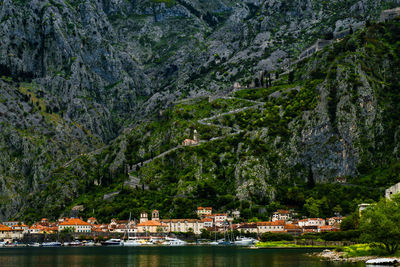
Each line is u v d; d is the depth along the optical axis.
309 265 171.50
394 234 165.38
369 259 177.12
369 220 178.38
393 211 173.50
